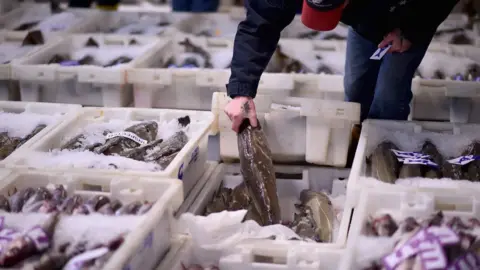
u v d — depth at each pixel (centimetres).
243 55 219
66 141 233
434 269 152
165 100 322
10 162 207
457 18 441
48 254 157
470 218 181
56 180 196
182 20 427
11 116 250
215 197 242
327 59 356
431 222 174
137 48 366
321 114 248
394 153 224
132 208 178
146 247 171
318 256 181
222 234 188
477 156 219
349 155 270
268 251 183
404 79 247
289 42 373
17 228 171
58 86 322
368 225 179
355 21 219
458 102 302
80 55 359
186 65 347
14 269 154
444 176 216
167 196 181
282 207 249
